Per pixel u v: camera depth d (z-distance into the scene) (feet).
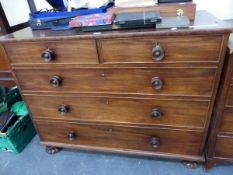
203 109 3.18
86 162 4.38
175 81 3.00
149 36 2.66
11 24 4.44
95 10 3.31
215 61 2.71
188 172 3.92
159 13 2.94
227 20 3.95
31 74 3.51
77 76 3.32
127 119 3.61
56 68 3.31
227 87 2.88
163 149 3.84
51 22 3.38
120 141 3.95
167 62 2.84
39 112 4.00
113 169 4.16
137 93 3.26
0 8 4.13
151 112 3.35
